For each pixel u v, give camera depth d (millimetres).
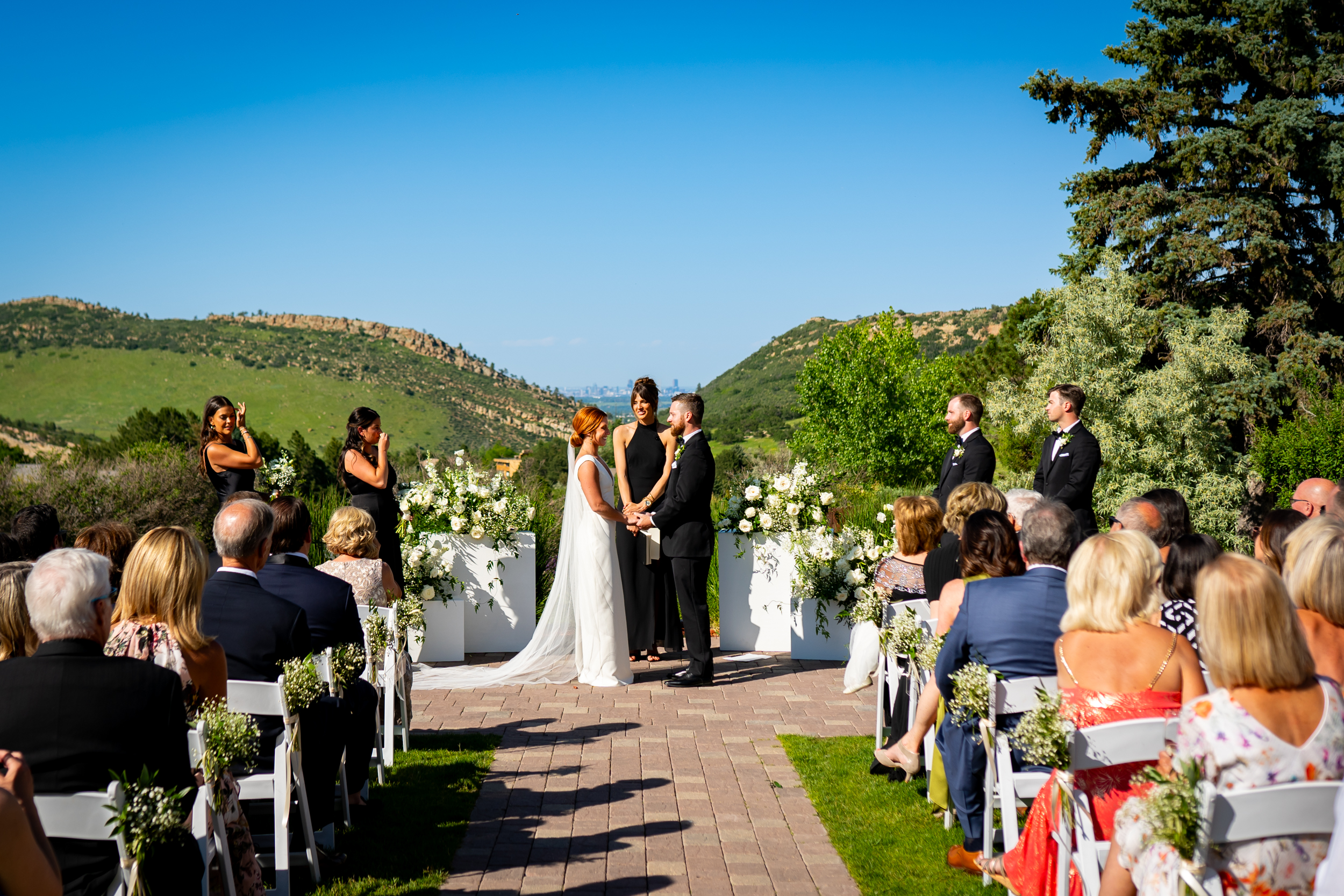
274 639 3783
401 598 5902
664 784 5113
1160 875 2398
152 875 2541
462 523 8031
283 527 4434
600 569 7270
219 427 7176
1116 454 20234
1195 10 22359
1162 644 3061
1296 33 21766
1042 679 3459
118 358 165750
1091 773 3025
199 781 2979
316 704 4078
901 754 4734
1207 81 22406
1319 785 2250
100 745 2559
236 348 179250
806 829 4488
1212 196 21750
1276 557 4602
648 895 3771
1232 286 22344
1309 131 20969
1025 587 3785
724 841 4344
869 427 37250
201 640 3234
